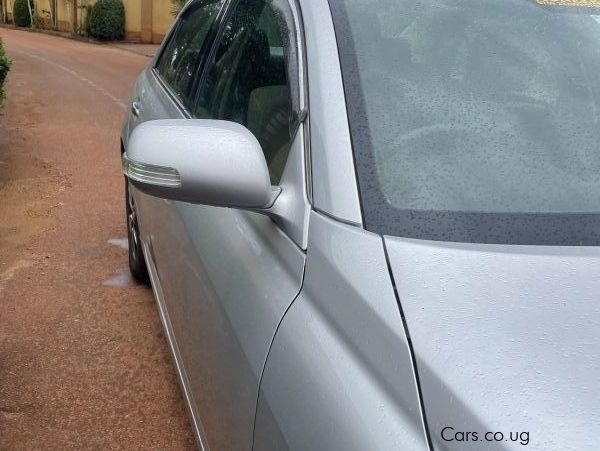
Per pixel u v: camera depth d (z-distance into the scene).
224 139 1.80
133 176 1.86
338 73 1.97
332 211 1.74
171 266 2.89
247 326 1.87
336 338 1.56
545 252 1.63
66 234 5.52
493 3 2.29
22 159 7.89
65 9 31.33
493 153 1.89
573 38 2.23
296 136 1.97
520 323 1.45
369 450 1.33
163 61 4.13
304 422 1.50
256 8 2.64
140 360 3.72
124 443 3.08
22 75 15.20
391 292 1.51
